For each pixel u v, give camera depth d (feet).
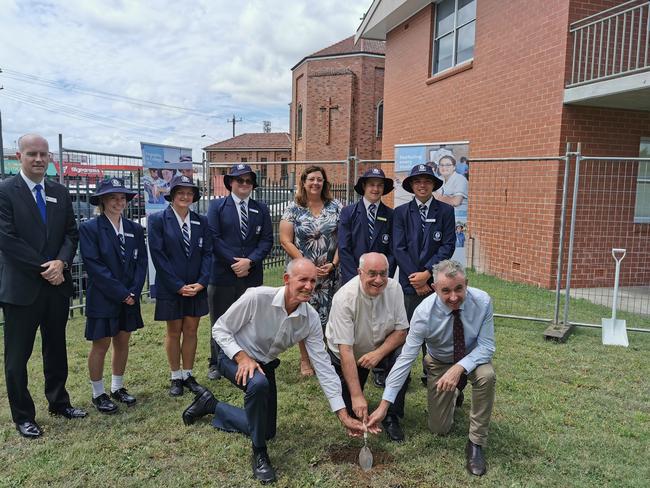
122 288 12.12
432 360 11.43
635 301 24.63
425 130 40.34
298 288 9.81
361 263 10.79
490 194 31.24
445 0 37.88
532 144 28.19
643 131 27.37
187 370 13.75
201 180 31.99
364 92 70.44
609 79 23.40
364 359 11.11
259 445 9.81
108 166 27.86
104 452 10.55
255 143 127.24
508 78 30.09
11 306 10.89
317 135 73.36
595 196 26.89
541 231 27.30
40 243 11.07
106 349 12.44
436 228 13.92
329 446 10.99
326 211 15.10
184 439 11.16
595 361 16.15
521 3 28.81
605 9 26.16
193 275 13.46
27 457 10.32
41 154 10.99
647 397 13.42
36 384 13.98
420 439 11.25
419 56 41.09
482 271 31.89
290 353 17.15
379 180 14.05
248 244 14.75
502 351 17.01
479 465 9.98
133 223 13.00
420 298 13.93
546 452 10.65
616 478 9.75
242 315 10.35
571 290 26.63
